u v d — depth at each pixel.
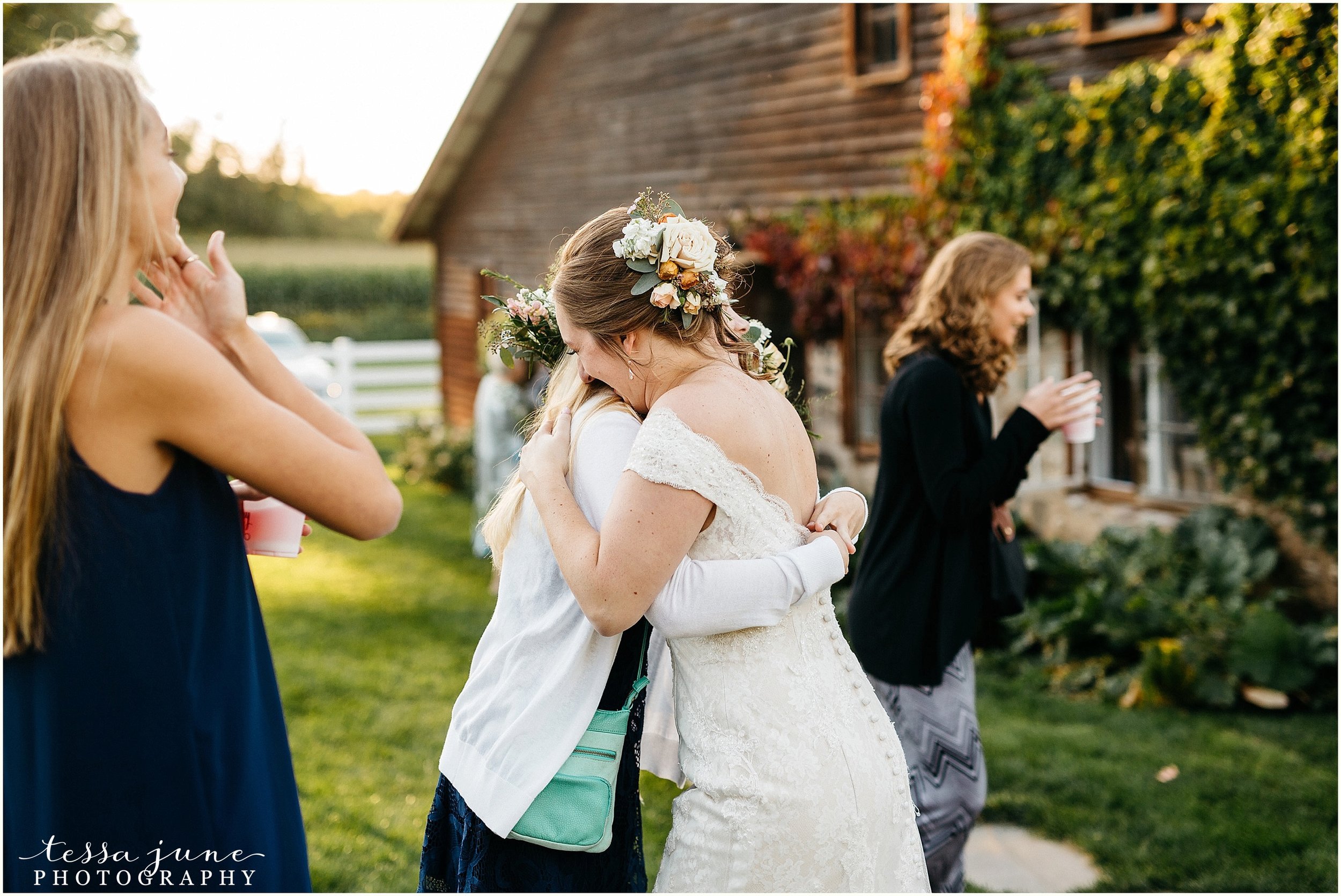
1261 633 4.67
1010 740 4.30
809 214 7.99
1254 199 5.16
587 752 1.74
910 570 2.71
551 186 11.27
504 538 1.91
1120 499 6.14
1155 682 4.71
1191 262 5.46
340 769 4.08
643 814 3.72
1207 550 5.32
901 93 7.18
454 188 13.28
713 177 8.97
